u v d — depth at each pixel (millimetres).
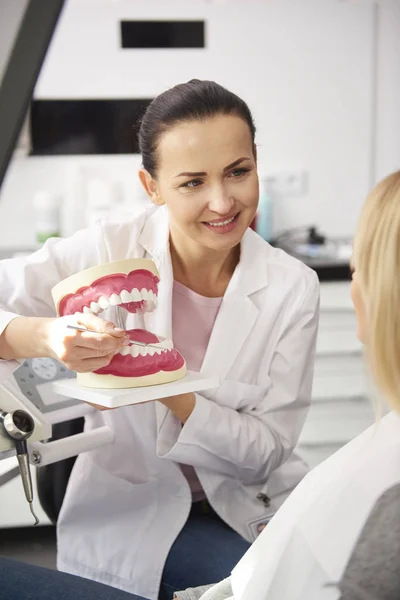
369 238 921
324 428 2941
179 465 1558
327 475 947
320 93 3201
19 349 1292
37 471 1732
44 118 3074
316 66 3178
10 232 3139
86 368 1197
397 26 3184
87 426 1583
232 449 1449
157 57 3098
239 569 1018
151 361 1249
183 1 3074
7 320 1299
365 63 3197
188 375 1324
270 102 3188
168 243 1522
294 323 1548
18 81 962
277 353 1553
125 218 1585
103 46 3068
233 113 1302
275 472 1563
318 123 3223
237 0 3090
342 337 2891
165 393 1234
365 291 938
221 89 1317
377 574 867
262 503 1548
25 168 3098
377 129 3256
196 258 1492
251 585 948
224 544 1472
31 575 1167
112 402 1180
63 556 1564
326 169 3260
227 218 1331
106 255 1519
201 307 1539
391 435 934
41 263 1470
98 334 1164
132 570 1486
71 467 1712
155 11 3068
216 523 1553
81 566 1547
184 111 1291
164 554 1472
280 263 1571
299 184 3252
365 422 2941
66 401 1466
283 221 3277
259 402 1550
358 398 2936
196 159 1285
